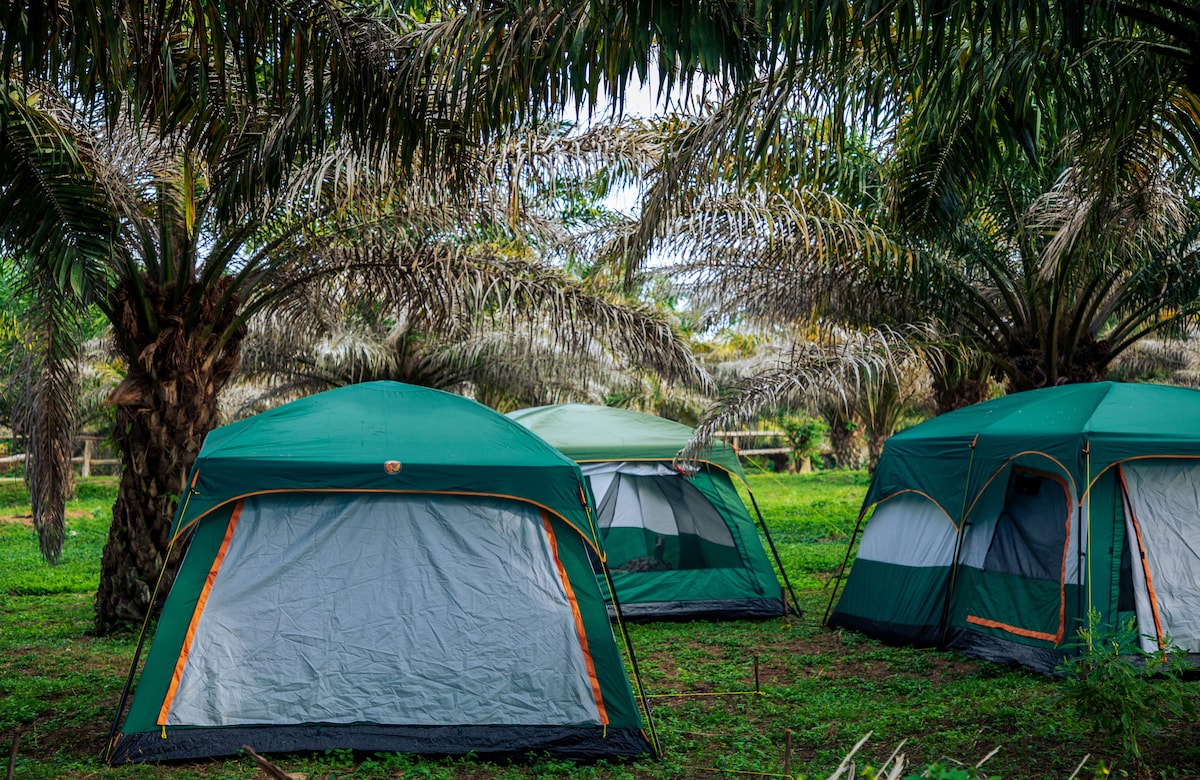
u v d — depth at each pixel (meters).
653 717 6.65
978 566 8.50
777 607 10.61
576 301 10.53
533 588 6.07
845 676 7.95
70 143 7.31
